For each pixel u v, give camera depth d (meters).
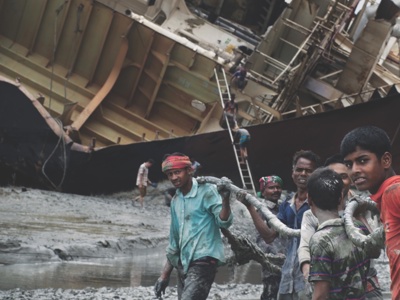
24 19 76.25
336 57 75.56
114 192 69.69
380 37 70.94
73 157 67.62
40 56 76.69
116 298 26.98
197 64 73.19
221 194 18.59
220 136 68.62
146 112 75.56
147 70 74.44
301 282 18.20
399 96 66.00
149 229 51.41
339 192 13.50
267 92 71.69
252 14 87.44
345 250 12.94
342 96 72.44
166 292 28.95
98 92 73.44
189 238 19.11
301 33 74.19
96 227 48.47
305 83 73.19
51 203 59.53
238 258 20.14
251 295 29.69
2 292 27.00
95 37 74.75
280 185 22.62
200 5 86.19
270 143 69.00
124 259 38.62
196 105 74.38
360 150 12.33
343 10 73.94
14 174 69.25
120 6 80.19
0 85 65.88
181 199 19.41
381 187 12.15
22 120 67.06
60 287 28.97
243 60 77.25
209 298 28.78
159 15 80.44
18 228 43.50
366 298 14.22
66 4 74.44
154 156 68.75
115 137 74.19
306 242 14.80
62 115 71.56
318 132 68.19
